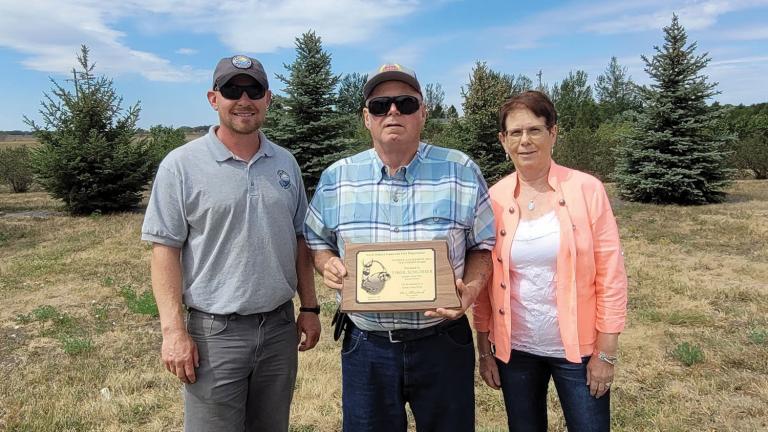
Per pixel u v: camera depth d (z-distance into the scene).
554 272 2.38
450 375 2.34
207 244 2.45
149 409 4.04
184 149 2.47
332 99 14.83
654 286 7.08
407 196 2.30
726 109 15.18
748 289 6.86
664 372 4.50
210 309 2.45
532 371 2.51
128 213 15.65
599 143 22.58
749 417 3.73
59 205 18.20
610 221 2.36
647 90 15.76
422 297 2.15
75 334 5.77
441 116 41.06
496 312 2.50
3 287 7.59
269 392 2.64
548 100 2.40
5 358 5.14
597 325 2.38
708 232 10.78
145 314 6.43
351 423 2.43
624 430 3.61
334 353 5.07
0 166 23.86
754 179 23.03
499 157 18.02
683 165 15.17
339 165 2.46
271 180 2.53
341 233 2.36
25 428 3.76
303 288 2.82
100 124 15.83
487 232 2.38
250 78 2.40
